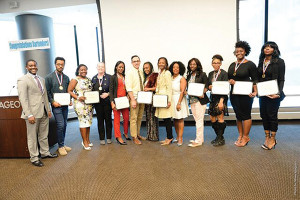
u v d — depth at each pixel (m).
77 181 2.35
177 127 3.42
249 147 3.17
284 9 4.39
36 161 2.81
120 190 2.13
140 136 3.78
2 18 5.22
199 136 3.28
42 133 2.98
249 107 3.09
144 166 2.66
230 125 4.45
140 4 4.30
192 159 2.81
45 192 2.14
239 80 3.04
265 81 2.87
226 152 3.01
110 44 4.49
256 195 1.95
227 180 2.24
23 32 5.00
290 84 4.75
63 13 5.07
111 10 4.39
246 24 4.32
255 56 4.39
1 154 3.11
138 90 3.39
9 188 2.24
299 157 2.75
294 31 4.47
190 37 4.27
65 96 3.10
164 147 3.31
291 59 4.61
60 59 3.11
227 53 4.21
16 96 2.97
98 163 2.81
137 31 4.38
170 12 4.25
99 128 3.55
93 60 6.14
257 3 4.37
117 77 3.33
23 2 4.73
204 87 3.12
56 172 2.59
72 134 4.33
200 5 4.15
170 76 3.18
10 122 3.04
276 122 2.98
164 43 4.34
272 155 2.84
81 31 6.04
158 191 2.08
